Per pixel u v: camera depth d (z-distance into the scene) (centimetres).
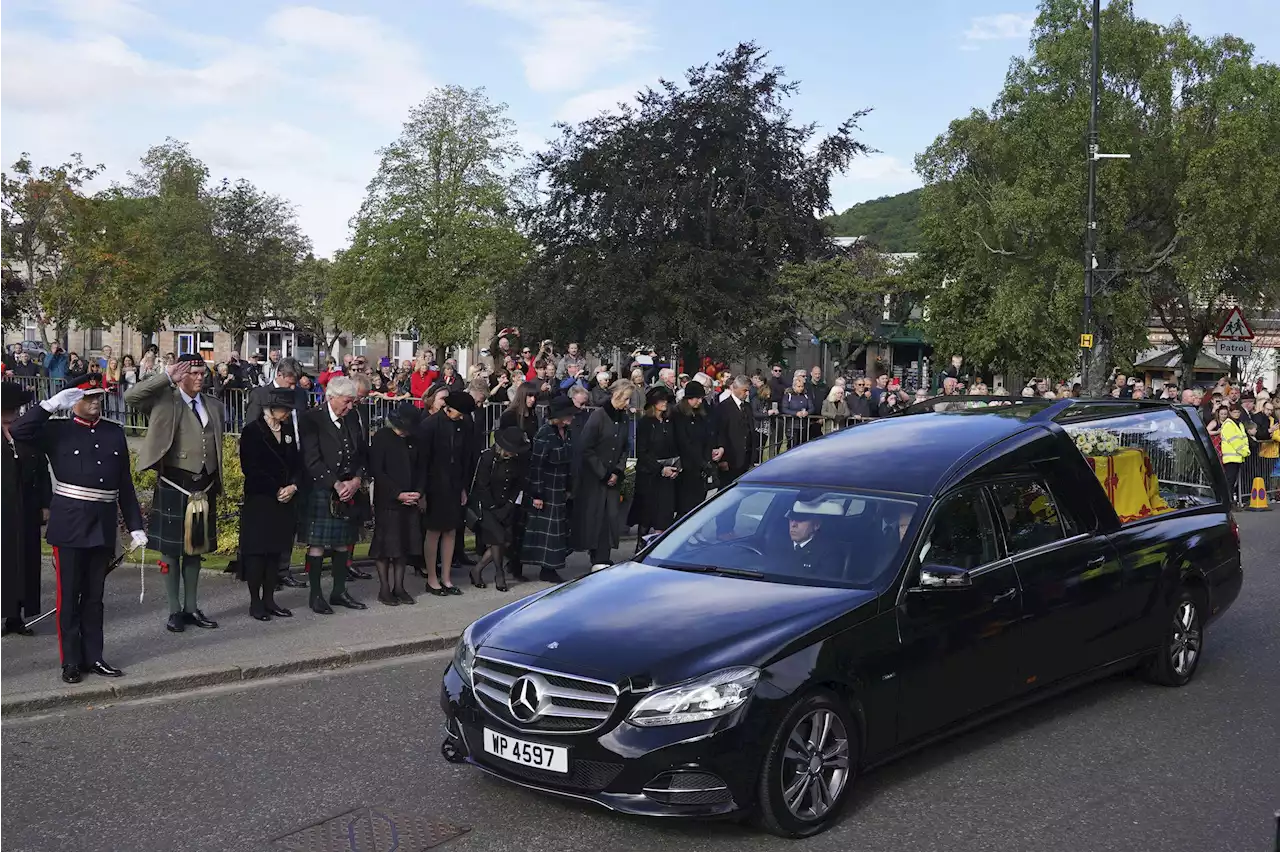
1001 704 597
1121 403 779
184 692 732
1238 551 811
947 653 557
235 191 5359
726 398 1285
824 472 638
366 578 1105
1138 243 3709
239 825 505
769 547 597
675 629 507
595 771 475
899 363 5562
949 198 4188
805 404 1639
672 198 3781
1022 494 642
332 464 936
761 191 3881
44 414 793
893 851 477
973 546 598
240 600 988
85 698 702
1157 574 715
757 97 3866
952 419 702
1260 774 575
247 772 576
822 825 496
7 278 3136
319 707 698
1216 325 4031
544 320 3888
